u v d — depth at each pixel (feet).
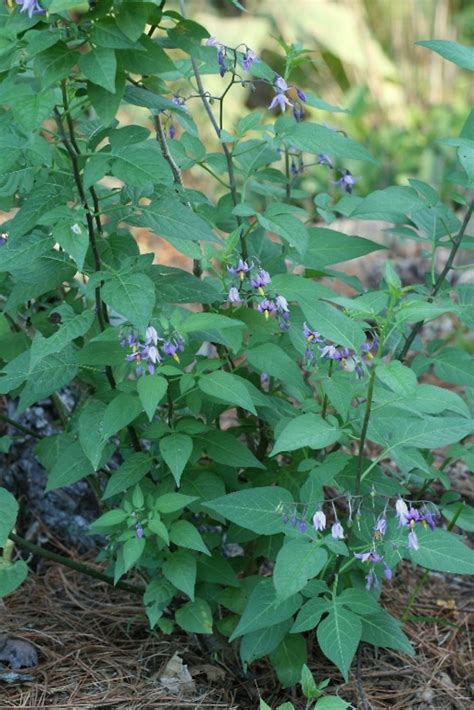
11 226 3.83
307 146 4.10
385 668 4.45
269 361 4.08
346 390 3.86
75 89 3.98
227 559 4.50
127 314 3.69
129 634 4.54
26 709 4.09
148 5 3.66
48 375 4.06
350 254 4.42
